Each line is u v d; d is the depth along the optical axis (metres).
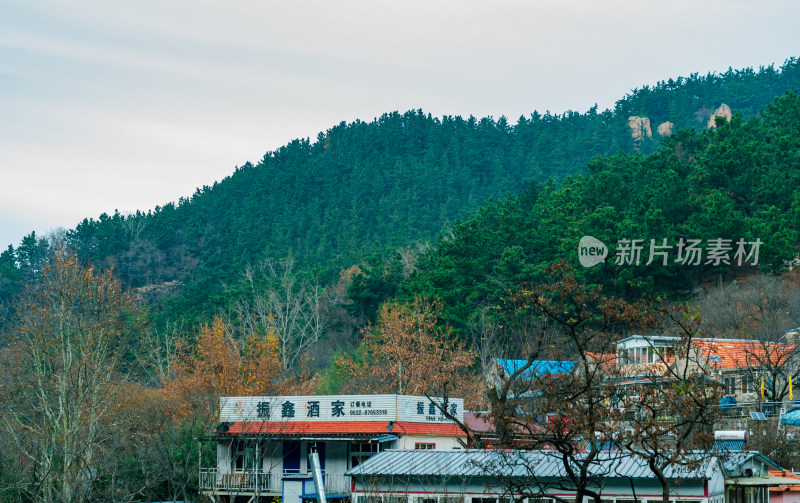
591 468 29.88
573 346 48.06
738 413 54.22
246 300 116.44
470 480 32.22
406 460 34.47
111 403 47.44
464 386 63.09
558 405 24.88
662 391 24.11
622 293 82.19
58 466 41.66
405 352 65.75
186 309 140.88
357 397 44.53
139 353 68.44
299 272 149.88
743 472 35.22
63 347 45.22
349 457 44.12
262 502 45.06
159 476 41.53
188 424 49.78
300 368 91.81
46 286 49.31
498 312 74.62
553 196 111.88
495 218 110.94
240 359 65.75
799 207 92.31
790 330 68.56
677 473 28.64
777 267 86.25
